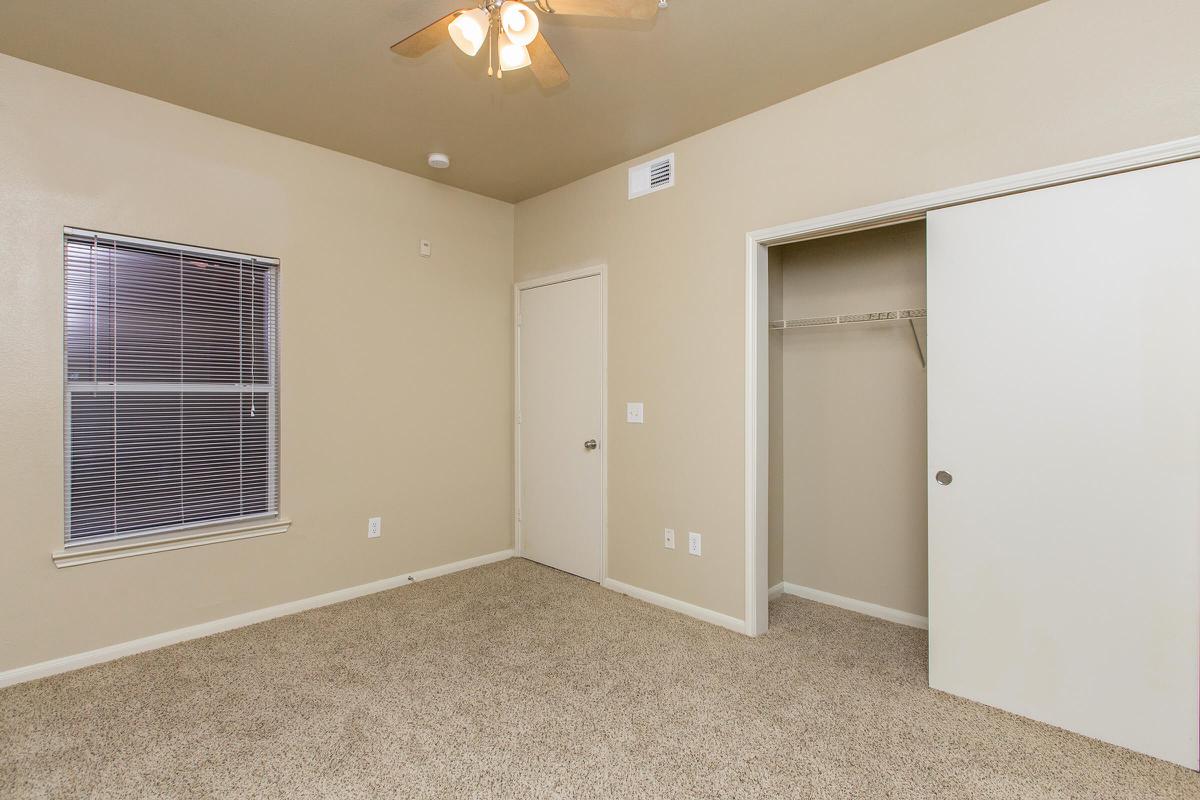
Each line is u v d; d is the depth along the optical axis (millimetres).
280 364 3148
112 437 2670
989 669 2227
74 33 2232
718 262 3029
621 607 3273
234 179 2984
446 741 2020
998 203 2180
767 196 2826
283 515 3156
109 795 1741
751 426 2896
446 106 2816
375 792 1761
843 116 2566
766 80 2580
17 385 2428
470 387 4020
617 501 3551
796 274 3514
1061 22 2035
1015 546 2158
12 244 2416
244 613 3020
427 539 3781
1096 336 1987
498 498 4199
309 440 3252
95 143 2596
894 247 3115
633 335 3451
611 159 3467
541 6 1755
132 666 2561
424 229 3760
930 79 2322
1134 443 1924
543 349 4055
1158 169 1881
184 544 2828
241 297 3043
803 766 1883
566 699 2293
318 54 2381
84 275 2598
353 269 3424
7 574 2404
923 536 3010
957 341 2271
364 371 3477
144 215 2719
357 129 3064
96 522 2629
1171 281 1859
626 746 1992
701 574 3111
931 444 2342
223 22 2166
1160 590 1890
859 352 3256
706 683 2422
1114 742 1976
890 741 2014
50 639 2492
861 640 2850
